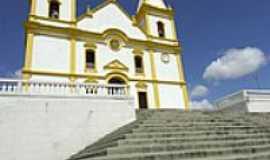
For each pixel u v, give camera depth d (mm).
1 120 10211
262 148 8352
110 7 25406
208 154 7348
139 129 9016
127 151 7059
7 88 10883
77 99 11898
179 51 27234
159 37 27094
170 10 29469
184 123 10516
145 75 24094
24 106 10805
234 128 10547
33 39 20297
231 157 7176
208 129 9930
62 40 21547
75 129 11367
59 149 10781
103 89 13039
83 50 22109
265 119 14094
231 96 19172
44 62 19984
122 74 22859
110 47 23438
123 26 25328
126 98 13000
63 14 22984
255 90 18219
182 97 24891
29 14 21250
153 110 14766
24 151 10148
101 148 8297
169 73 25500
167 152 7129
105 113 12242
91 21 23719
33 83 11539
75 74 20766
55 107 11352
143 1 28547
